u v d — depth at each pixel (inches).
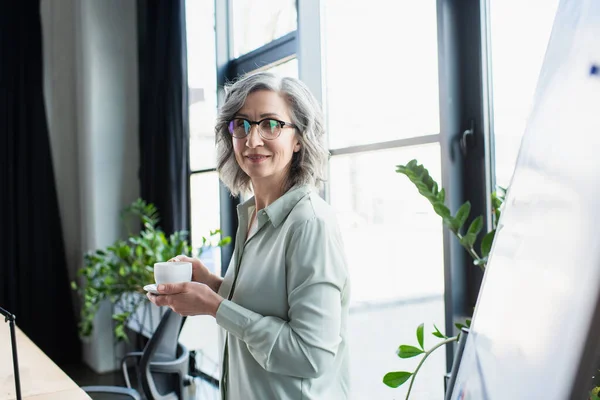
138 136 165.0
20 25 160.9
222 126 50.4
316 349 41.1
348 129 94.2
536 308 22.0
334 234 44.6
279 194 49.4
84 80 160.2
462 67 73.9
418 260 80.4
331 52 98.1
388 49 84.5
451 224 56.1
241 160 46.8
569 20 25.6
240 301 46.6
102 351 158.9
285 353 41.3
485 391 24.4
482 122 71.6
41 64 164.1
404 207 82.2
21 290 161.8
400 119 82.4
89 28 158.1
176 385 84.4
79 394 68.1
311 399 44.6
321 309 41.7
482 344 27.0
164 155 137.6
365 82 89.6
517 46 67.4
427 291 79.0
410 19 80.0
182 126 135.2
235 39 129.0
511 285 25.3
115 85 162.1
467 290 74.7
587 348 18.0
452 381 41.8
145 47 156.0
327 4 98.9
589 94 21.5
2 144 159.2
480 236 72.2
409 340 82.5
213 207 136.6
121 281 130.0
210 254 137.6
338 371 48.1
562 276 20.6
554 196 22.8
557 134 23.8
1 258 159.6
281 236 45.0
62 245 168.1
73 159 175.2
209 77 135.8
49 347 164.1
